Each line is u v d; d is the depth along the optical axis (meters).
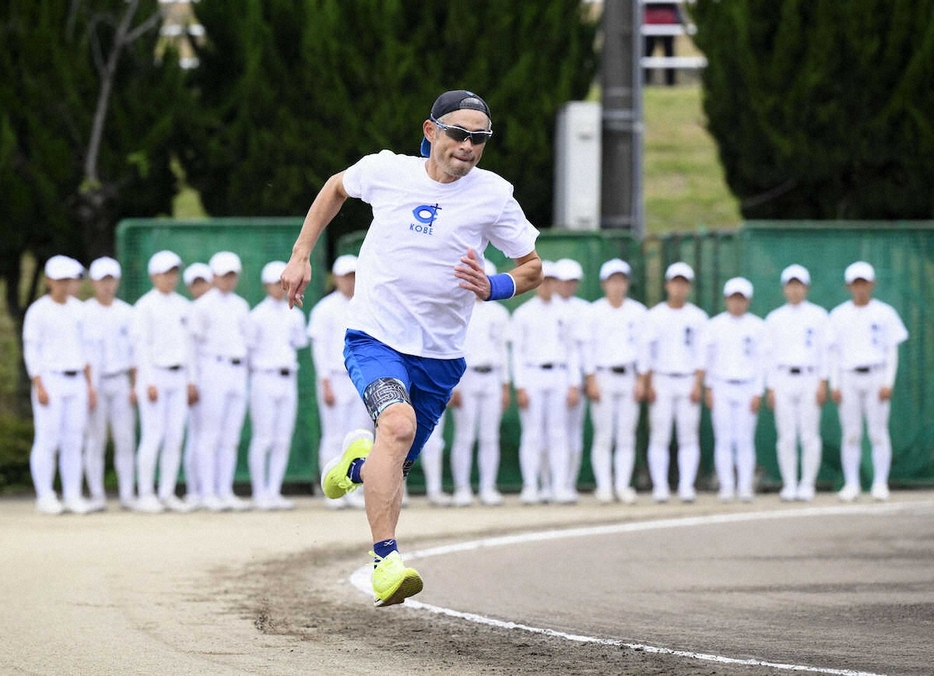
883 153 47.66
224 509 40.12
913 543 31.50
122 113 47.00
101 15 46.38
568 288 42.12
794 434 42.69
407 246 18.48
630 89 47.38
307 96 47.16
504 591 24.91
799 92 47.53
